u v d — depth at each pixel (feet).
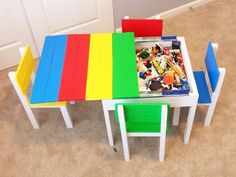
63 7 8.26
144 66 6.03
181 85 5.55
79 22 8.87
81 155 6.67
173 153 6.56
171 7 10.09
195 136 6.84
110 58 6.07
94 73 5.81
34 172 6.45
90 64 5.99
